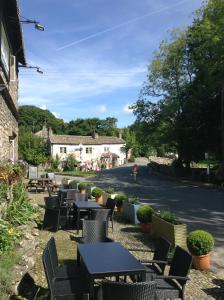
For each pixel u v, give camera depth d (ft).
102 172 157.99
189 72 125.49
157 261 18.02
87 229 23.08
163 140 131.85
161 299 16.08
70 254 27.12
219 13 94.07
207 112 116.47
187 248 26.40
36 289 19.56
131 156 266.77
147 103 137.69
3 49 42.22
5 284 16.78
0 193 27.81
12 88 55.88
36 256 24.47
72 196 44.93
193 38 121.70
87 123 304.50
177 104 124.26
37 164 156.87
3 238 21.03
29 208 33.63
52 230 34.27
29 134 166.40
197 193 78.43
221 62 96.27
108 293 13.46
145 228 35.40
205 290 21.26
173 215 31.73
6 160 43.93
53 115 322.55
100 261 16.76
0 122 40.91
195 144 121.49
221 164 104.47
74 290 16.30
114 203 36.65
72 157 188.55
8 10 42.86
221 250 30.42
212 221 44.60
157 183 106.22
